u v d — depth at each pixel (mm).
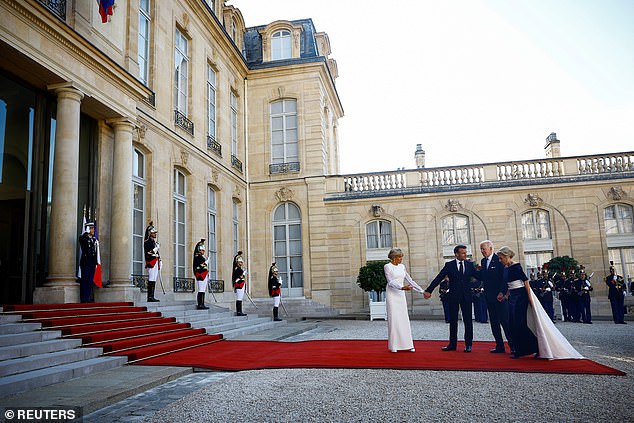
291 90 23734
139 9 14836
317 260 22281
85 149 12531
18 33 9172
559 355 7242
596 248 20625
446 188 21750
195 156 17562
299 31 24547
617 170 21250
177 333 10289
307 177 22906
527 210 21312
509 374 6215
